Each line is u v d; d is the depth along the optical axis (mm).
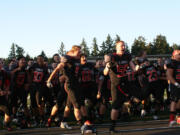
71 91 5312
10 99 7266
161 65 10055
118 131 5469
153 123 6809
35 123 7398
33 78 7773
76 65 5387
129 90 5168
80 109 5359
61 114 8266
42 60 8008
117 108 5070
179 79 6051
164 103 10688
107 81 7863
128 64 5254
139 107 8820
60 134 5406
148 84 8125
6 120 6000
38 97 7633
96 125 6785
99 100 7723
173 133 5180
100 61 9820
